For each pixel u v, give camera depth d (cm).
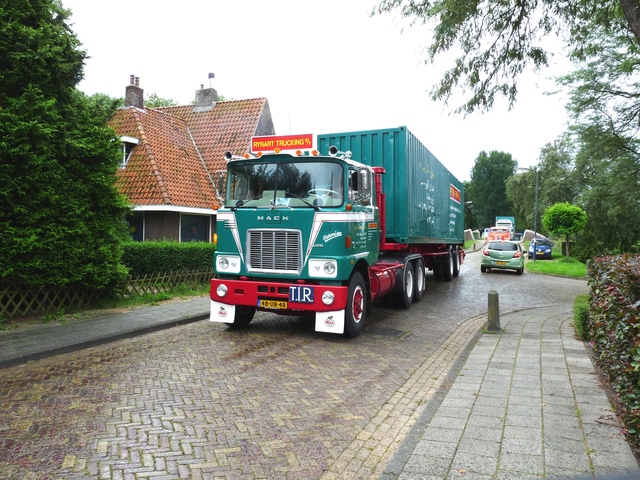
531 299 1377
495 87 1093
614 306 493
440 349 754
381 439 418
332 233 757
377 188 1014
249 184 824
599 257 762
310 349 725
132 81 2089
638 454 349
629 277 459
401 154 1076
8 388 530
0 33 824
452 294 1435
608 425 405
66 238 883
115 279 1002
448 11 988
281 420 452
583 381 536
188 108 2488
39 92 855
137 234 1770
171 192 1759
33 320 849
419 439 386
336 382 571
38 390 524
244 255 805
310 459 376
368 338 810
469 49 1062
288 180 801
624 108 1802
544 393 495
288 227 776
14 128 791
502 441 377
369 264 875
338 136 1146
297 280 775
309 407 488
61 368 611
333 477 349
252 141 838
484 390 511
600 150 1911
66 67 895
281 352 703
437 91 1102
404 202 1076
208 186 2003
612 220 3134
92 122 963
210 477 343
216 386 545
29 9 879
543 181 4312
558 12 1019
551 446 366
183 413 462
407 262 1134
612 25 1210
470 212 8894
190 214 1862
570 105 1892
